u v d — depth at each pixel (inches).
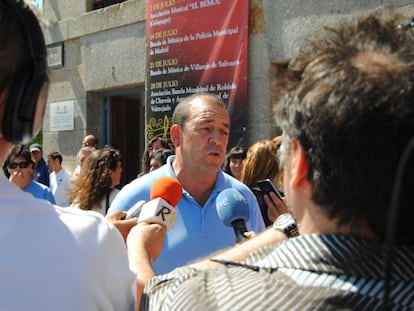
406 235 33.8
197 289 37.8
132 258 54.0
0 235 38.6
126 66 278.7
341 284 32.6
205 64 237.5
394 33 35.2
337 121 31.5
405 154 27.9
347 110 31.2
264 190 91.4
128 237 59.7
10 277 38.3
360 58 33.0
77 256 40.6
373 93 31.1
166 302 40.0
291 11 209.6
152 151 224.5
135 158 318.0
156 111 257.1
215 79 234.1
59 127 310.8
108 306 42.9
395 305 31.0
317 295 32.4
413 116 31.3
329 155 32.2
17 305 38.2
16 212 39.7
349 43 34.5
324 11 199.5
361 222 33.8
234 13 227.5
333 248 33.6
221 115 95.1
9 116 38.9
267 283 34.7
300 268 34.3
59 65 309.6
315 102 32.5
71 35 302.4
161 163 192.2
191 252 89.7
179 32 246.5
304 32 205.0
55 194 251.4
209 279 39.0
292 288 33.5
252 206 99.2
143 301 43.3
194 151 93.4
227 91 229.8
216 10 233.6
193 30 241.4
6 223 39.0
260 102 220.4
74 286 40.0
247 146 223.0
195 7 240.7
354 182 32.1
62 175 254.1
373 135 31.3
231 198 81.0
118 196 95.7
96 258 41.8
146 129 261.9
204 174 94.0
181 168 95.5
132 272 46.1
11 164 160.4
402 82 31.6
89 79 296.8
